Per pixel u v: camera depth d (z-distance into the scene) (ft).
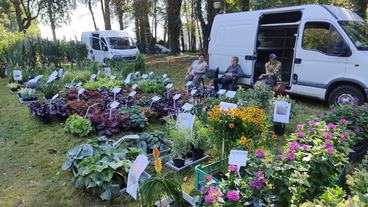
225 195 7.71
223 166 11.05
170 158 13.38
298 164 8.70
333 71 21.75
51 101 20.99
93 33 50.24
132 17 65.05
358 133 13.46
